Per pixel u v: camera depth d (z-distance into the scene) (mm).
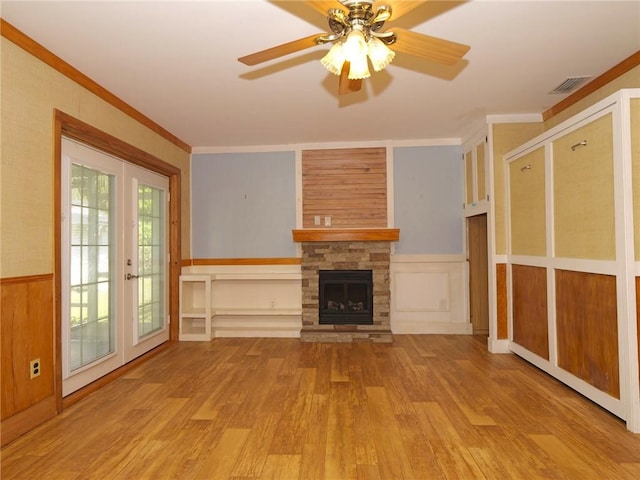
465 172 5262
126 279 4031
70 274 3184
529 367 3867
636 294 2535
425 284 5391
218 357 4320
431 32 2641
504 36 2699
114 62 2994
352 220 5426
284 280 5504
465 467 2150
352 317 5293
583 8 2385
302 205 5469
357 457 2258
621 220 2561
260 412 2875
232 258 5551
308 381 3527
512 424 2650
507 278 4355
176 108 4000
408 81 3430
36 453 2328
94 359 3533
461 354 4348
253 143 5422
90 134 3273
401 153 5402
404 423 2676
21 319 2562
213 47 2789
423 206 5391
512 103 3996
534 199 3742
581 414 2793
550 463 2182
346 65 2320
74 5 2285
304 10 2365
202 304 5594
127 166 4070
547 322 3566
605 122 2721
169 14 2389
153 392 3297
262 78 3311
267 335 5281
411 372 3748
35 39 2648
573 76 3355
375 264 5219
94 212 3564
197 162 5574
